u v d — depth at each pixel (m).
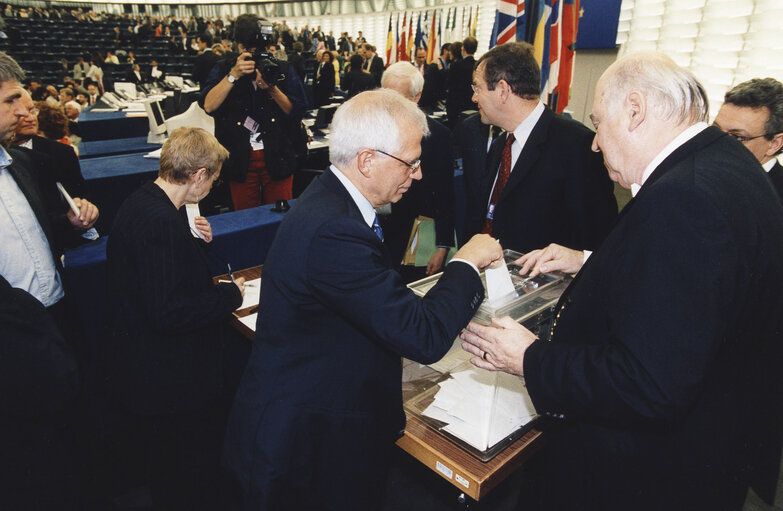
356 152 0.95
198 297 1.39
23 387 1.05
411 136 0.94
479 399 1.16
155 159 3.43
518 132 1.70
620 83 0.86
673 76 0.82
